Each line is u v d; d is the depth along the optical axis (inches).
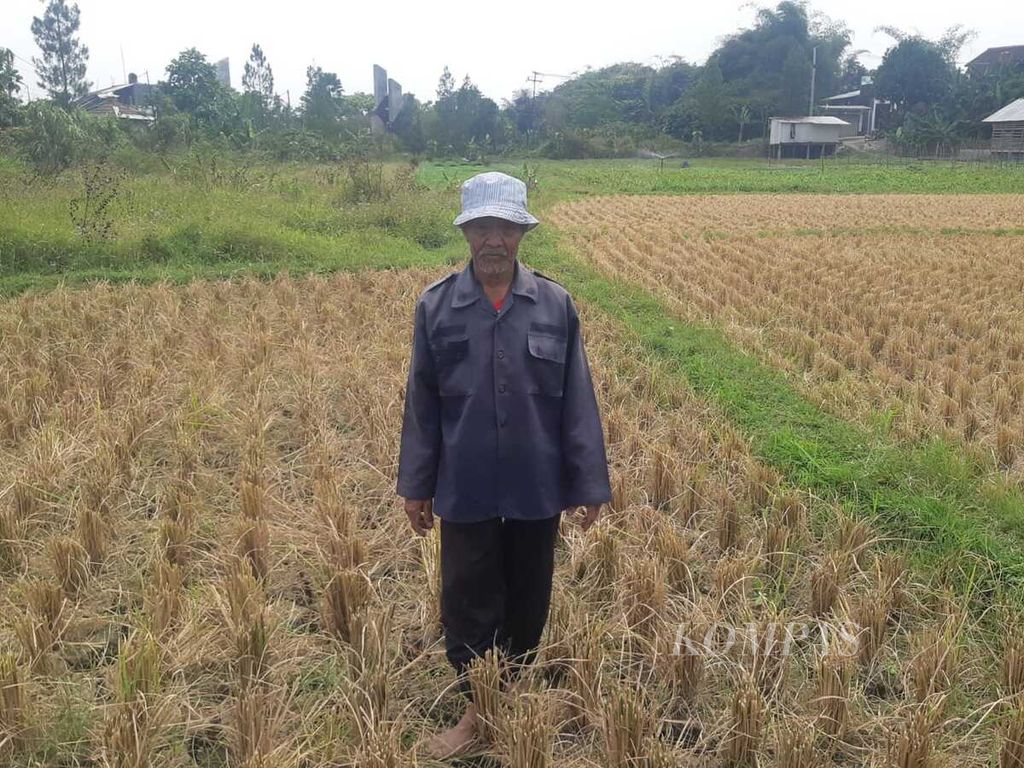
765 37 2583.7
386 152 1923.0
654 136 2421.3
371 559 175.5
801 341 352.5
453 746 124.6
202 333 332.5
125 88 2319.1
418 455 121.0
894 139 2165.4
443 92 2440.9
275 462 222.2
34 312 373.1
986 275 522.3
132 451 219.0
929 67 2485.2
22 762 120.5
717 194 1261.1
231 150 1214.3
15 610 150.1
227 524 185.5
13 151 844.0
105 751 115.2
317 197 780.0
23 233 483.2
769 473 211.8
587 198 1132.5
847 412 272.2
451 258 562.6
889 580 163.6
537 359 116.9
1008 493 211.8
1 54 1126.4
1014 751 119.4
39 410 244.5
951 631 146.3
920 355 346.9
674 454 222.2
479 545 121.7
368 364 302.2
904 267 554.3
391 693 134.5
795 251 622.5
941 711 127.6
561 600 155.8
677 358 330.6
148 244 509.7
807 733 120.8
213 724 128.2
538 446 118.4
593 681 132.4
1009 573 172.1
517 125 2689.5
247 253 528.4
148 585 160.6
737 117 2390.5
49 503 189.8
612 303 426.3
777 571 178.2
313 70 2277.3
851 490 210.4
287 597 166.9
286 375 294.2
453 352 117.0
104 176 713.0
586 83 2765.7
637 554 176.9
